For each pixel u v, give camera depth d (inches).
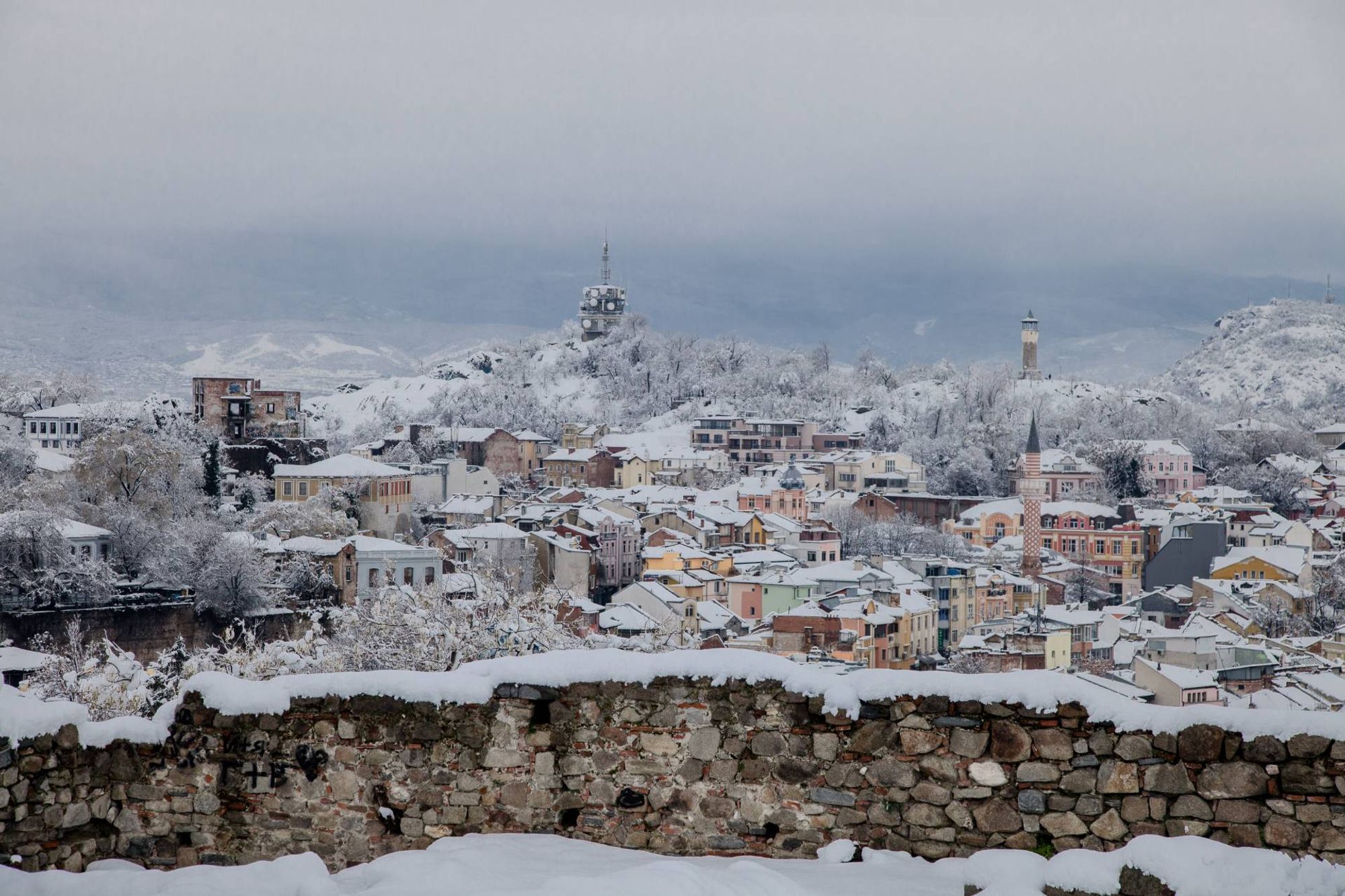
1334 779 1091.9
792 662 1245.7
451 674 1280.8
